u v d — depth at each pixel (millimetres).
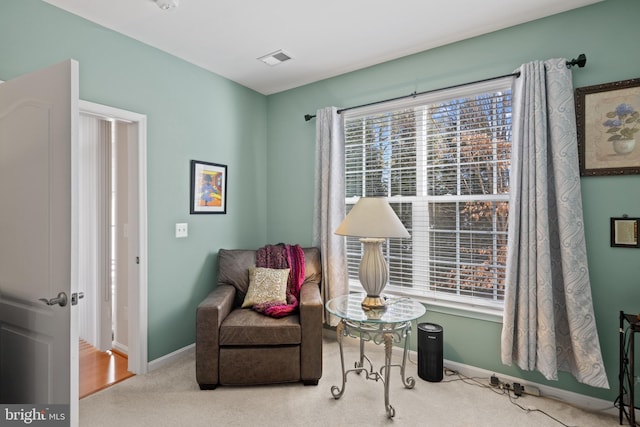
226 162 3086
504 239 2266
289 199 3393
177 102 2648
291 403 1988
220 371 2123
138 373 2361
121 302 2789
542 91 1960
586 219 1944
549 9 2025
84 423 1786
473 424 1794
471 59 2367
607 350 1891
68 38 2008
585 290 1861
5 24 1765
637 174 1813
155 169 2477
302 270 2811
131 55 2336
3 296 1594
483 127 2350
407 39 2414
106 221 2852
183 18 2131
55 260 1359
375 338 1990
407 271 2697
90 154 2959
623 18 1850
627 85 1827
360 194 2980
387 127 2812
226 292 2512
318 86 3172
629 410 1760
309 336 2176
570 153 1898
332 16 2131
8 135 1553
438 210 2547
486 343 2287
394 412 1848
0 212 1598
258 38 2396
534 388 2078
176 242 2633
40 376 1425
